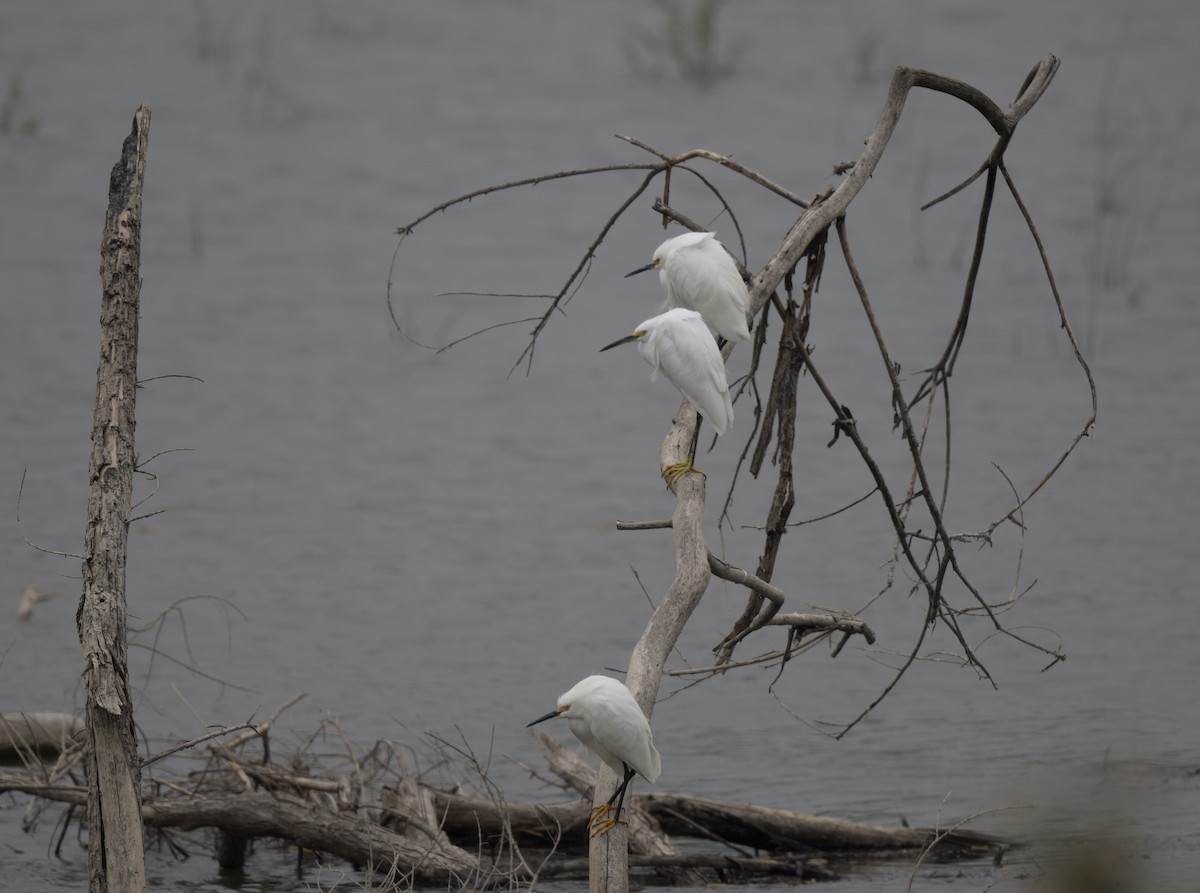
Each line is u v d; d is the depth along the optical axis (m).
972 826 9.77
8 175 30.06
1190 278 26.34
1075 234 28.44
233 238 28.25
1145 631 14.09
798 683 13.05
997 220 29.20
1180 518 17.31
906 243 28.19
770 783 10.77
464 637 14.02
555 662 13.45
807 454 19.83
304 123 33.19
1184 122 33.31
